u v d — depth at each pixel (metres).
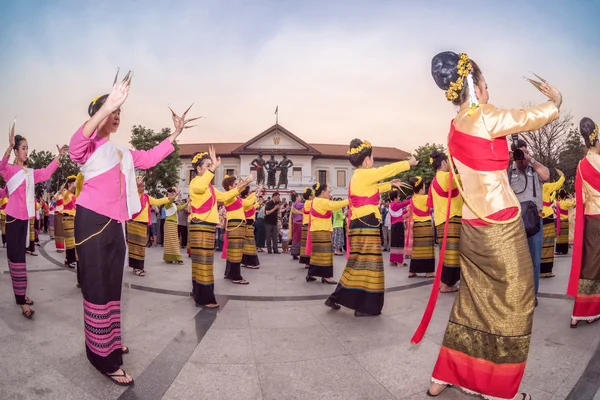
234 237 6.26
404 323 3.98
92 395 2.52
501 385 2.21
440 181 5.43
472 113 2.32
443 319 4.10
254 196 7.87
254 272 7.52
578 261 3.67
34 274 6.58
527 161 4.32
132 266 6.83
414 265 6.75
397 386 2.62
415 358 3.07
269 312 4.46
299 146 41.97
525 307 2.21
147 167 3.06
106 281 2.69
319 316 4.29
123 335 3.64
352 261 4.34
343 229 11.02
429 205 5.77
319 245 6.28
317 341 3.49
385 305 4.77
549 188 6.23
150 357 3.13
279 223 14.53
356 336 3.61
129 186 2.89
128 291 5.48
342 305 4.46
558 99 2.29
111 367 2.66
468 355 2.33
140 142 33.38
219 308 4.62
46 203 16.16
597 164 3.59
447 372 2.41
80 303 4.66
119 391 2.58
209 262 4.66
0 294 5.03
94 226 2.67
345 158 43.06
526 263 2.24
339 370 2.88
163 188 34.56
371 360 3.05
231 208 6.29
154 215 12.98
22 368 2.87
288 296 5.32
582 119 3.83
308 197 8.16
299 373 2.84
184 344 3.42
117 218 2.77
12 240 4.02
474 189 2.34
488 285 2.29
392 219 8.38
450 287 5.43
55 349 3.24
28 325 3.83
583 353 3.03
